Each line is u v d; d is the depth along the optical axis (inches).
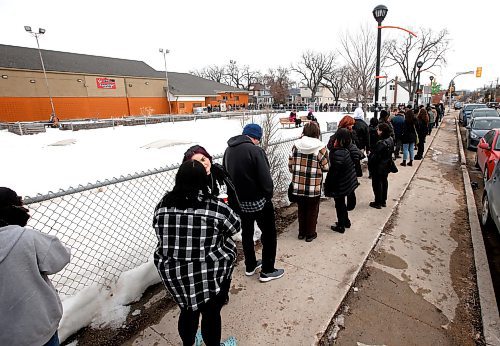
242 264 140.6
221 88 2340.1
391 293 121.4
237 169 110.2
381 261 144.4
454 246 158.7
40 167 358.9
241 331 101.2
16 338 56.3
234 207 113.0
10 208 59.8
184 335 84.0
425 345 96.6
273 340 97.5
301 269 135.8
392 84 2527.1
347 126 189.0
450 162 375.2
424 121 370.6
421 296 119.6
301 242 160.7
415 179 292.4
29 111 1348.4
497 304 116.9
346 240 162.4
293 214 197.8
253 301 115.3
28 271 57.1
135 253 138.0
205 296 75.4
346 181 161.5
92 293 105.3
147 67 1999.3
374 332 101.6
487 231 181.0
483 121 494.3
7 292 55.0
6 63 1290.6
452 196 239.5
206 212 71.9
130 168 351.6
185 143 545.3
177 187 72.6
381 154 196.9
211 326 81.3
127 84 1674.5
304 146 142.8
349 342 97.7
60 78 1422.2
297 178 150.1
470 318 108.0
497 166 177.0
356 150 165.6
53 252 61.2
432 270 137.2
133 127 959.0
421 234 172.4
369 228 177.3
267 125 215.8
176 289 74.8
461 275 133.3
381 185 206.7
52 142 609.0
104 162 386.0
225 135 702.5
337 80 2573.8
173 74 2135.8
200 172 72.4
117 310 108.7
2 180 300.7
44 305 59.6
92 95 1539.1
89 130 884.0
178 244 72.0
